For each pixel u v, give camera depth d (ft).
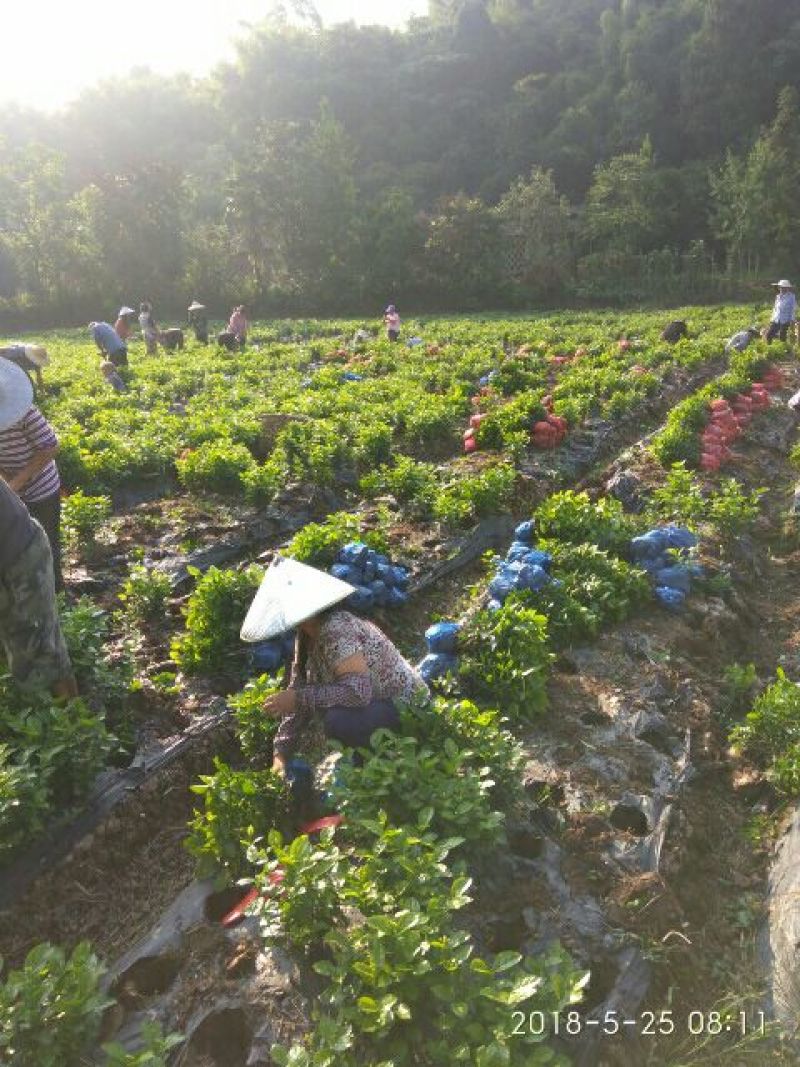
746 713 21.81
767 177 184.14
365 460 40.73
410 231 187.32
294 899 12.83
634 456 41.24
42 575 16.58
